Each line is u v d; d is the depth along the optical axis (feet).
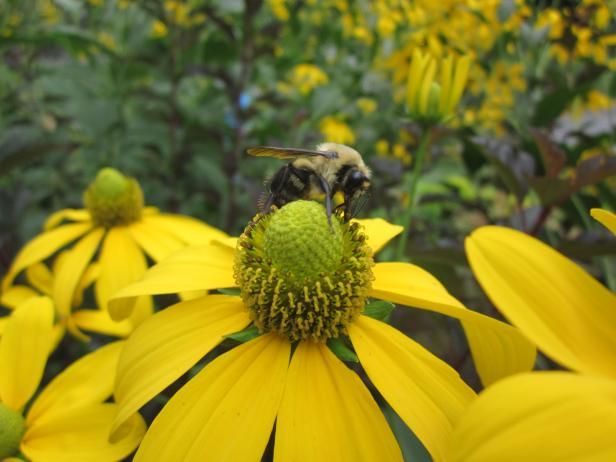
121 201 0.44
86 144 0.82
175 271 0.28
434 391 0.23
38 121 0.87
